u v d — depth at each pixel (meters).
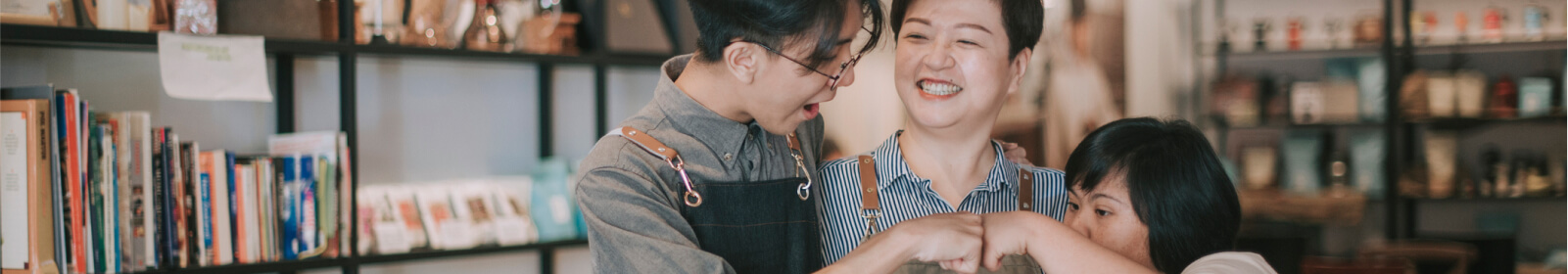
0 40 1.93
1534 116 3.84
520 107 2.92
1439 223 4.25
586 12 2.66
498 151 2.88
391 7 2.33
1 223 1.83
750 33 1.11
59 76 2.24
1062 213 1.40
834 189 1.35
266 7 2.14
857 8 1.15
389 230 2.41
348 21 2.24
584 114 3.02
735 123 1.22
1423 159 4.09
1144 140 1.18
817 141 1.43
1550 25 3.96
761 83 1.15
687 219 1.20
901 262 1.07
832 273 1.04
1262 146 4.26
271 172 2.19
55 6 1.92
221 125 2.46
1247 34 4.27
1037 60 3.32
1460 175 4.03
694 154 1.21
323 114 2.58
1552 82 3.88
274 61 2.49
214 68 2.05
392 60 2.59
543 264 2.99
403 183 2.71
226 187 2.12
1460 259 2.79
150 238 2.02
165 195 2.05
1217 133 4.28
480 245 2.51
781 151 1.30
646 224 1.13
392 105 2.69
